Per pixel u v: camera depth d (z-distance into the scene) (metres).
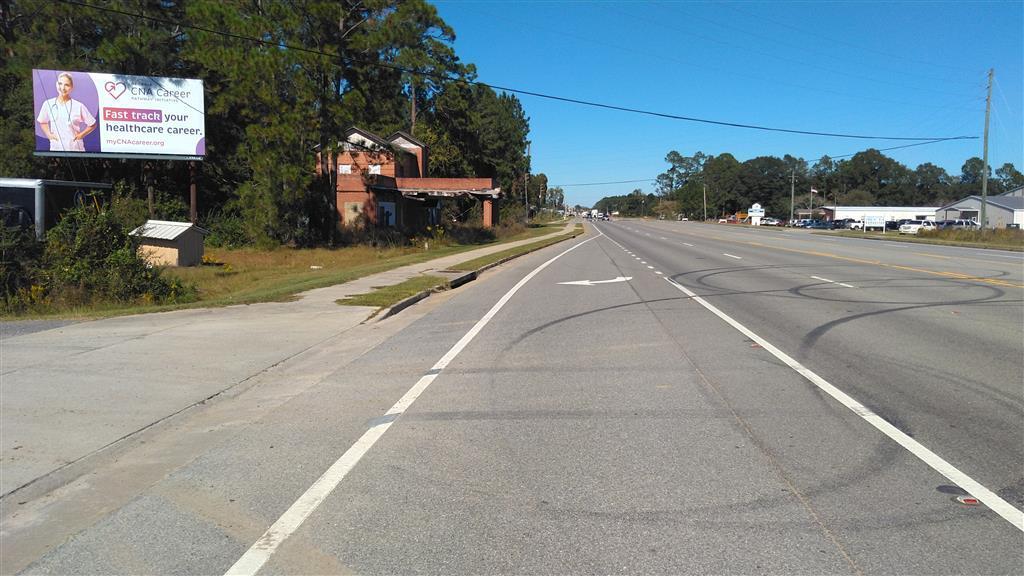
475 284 20.17
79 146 33.12
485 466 5.37
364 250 34.16
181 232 26.78
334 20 32.47
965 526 4.27
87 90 33.03
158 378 8.32
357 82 34.78
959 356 9.09
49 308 14.84
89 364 8.96
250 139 33.53
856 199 168.62
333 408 7.11
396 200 48.38
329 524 4.40
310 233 36.41
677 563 3.86
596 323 12.22
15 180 22.72
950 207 100.25
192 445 6.08
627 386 7.77
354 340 11.02
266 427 6.50
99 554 4.10
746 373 8.27
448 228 50.25
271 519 4.49
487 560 3.93
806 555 3.94
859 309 13.40
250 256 31.33
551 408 6.95
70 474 5.44
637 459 5.47
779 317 12.56
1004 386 7.55
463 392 7.62
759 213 122.75
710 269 23.64
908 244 42.75
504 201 84.12
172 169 40.31
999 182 178.88
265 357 9.52
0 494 5.06
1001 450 5.58
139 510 4.69
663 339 10.55
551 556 3.97
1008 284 17.47
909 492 4.77
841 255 30.14
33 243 16.45
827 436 5.96
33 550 4.18
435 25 35.41
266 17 31.86
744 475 5.11
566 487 4.94
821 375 8.14
